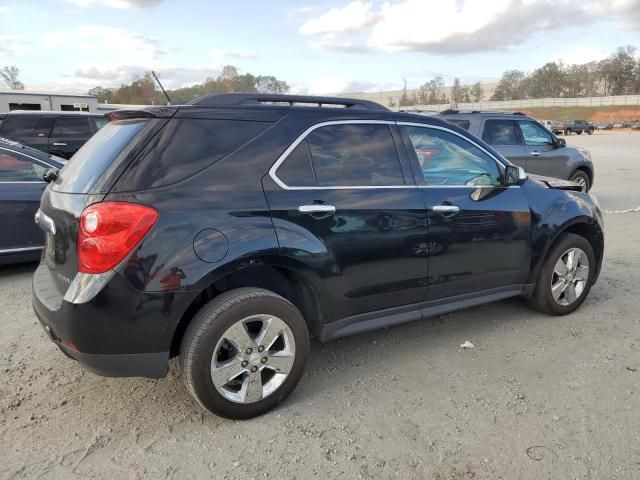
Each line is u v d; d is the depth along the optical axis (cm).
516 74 11988
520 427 293
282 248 293
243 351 290
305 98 348
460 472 257
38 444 277
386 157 351
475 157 401
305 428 293
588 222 454
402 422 298
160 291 264
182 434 287
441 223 363
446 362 372
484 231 388
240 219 284
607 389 332
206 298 303
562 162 967
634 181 1431
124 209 260
